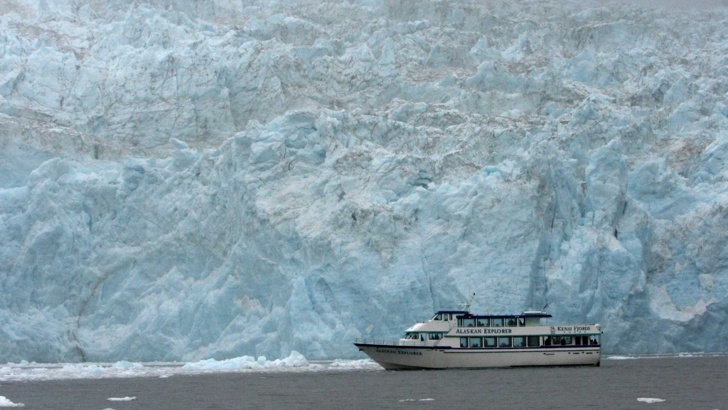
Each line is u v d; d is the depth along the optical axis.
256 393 79.06
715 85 147.88
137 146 142.12
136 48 153.62
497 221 119.19
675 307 122.38
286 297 117.69
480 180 122.25
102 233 129.62
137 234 129.62
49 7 162.38
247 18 175.38
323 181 123.56
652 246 125.50
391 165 124.56
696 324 120.81
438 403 70.56
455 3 177.00
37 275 125.31
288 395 77.19
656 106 148.25
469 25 173.25
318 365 105.62
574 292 116.44
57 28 159.12
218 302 121.00
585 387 80.81
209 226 126.19
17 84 144.88
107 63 151.00
